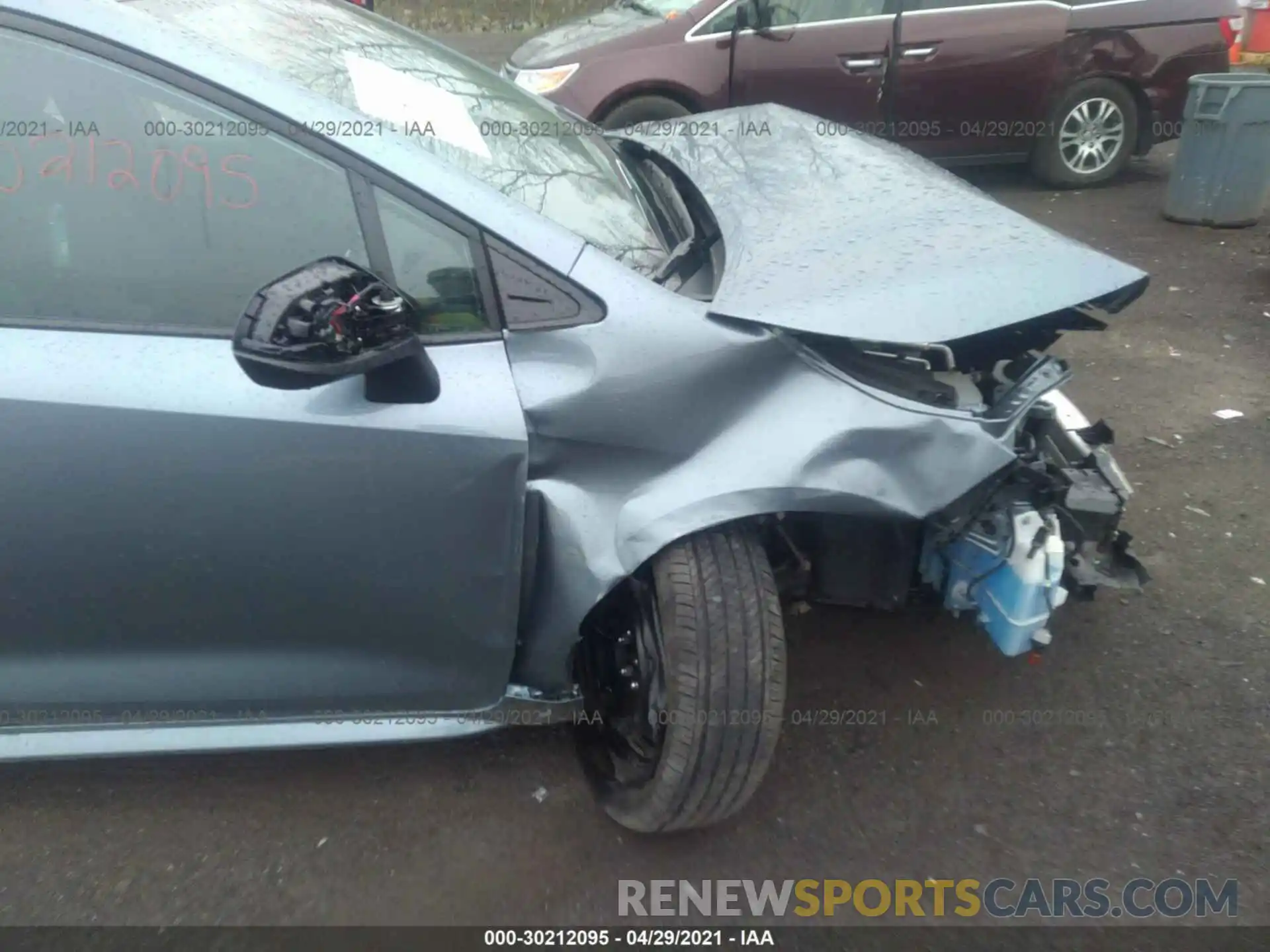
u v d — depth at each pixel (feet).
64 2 6.64
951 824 8.07
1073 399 14.35
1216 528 11.46
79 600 6.84
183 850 7.82
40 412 6.35
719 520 6.53
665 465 6.77
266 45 7.75
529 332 6.71
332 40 8.38
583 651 7.77
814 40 22.74
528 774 8.49
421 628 7.15
